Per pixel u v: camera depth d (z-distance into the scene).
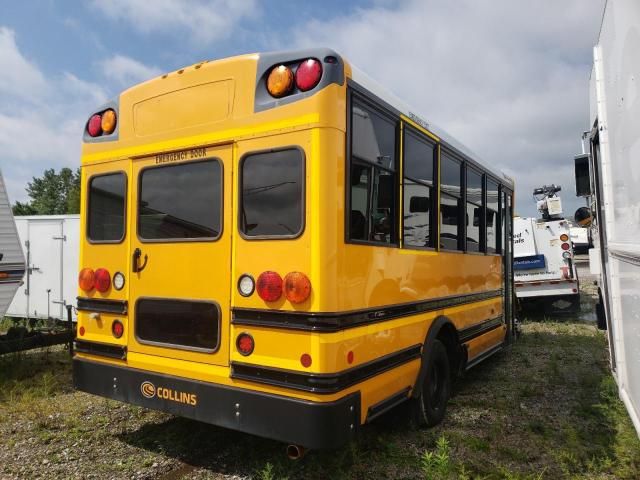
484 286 6.12
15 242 6.36
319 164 3.12
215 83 3.60
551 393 5.72
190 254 3.65
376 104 3.63
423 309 4.33
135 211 3.97
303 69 3.22
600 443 4.29
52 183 75.12
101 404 5.21
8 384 5.92
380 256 3.63
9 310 10.16
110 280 4.09
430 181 4.56
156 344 3.77
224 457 3.99
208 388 3.45
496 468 3.81
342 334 3.17
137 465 3.87
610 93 3.36
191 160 3.68
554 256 11.23
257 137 3.37
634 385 3.14
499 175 6.86
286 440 3.10
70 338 7.18
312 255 3.10
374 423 4.55
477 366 7.00
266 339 3.25
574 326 10.37
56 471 3.76
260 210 3.34
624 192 3.05
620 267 3.46
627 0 2.59
